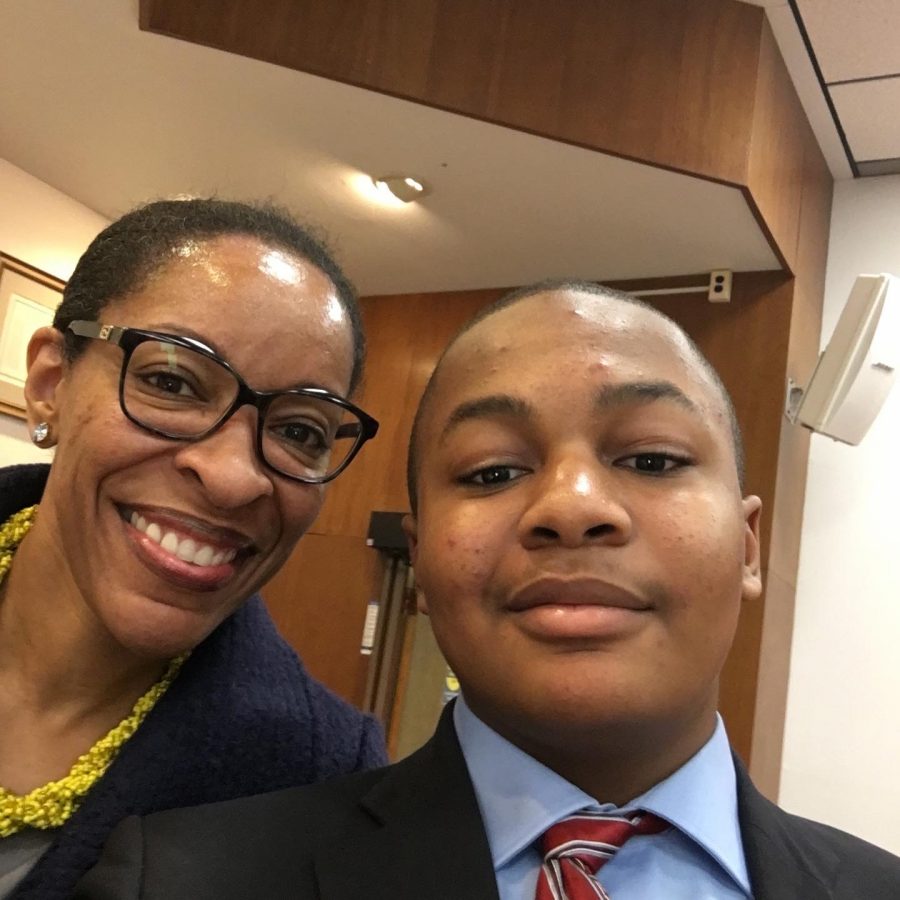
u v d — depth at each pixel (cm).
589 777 75
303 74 191
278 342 82
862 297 226
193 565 82
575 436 76
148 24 185
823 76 234
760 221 216
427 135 205
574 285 88
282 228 91
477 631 74
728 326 246
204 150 230
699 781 76
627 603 71
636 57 200
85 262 90
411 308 297
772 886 71
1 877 79
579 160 203
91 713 89
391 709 271
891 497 246
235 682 92
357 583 278
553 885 68
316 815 77
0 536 92
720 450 80
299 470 87
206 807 77
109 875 68
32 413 89
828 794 232
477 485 79
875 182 274
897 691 233
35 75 211
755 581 89
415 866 70
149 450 79
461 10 195
